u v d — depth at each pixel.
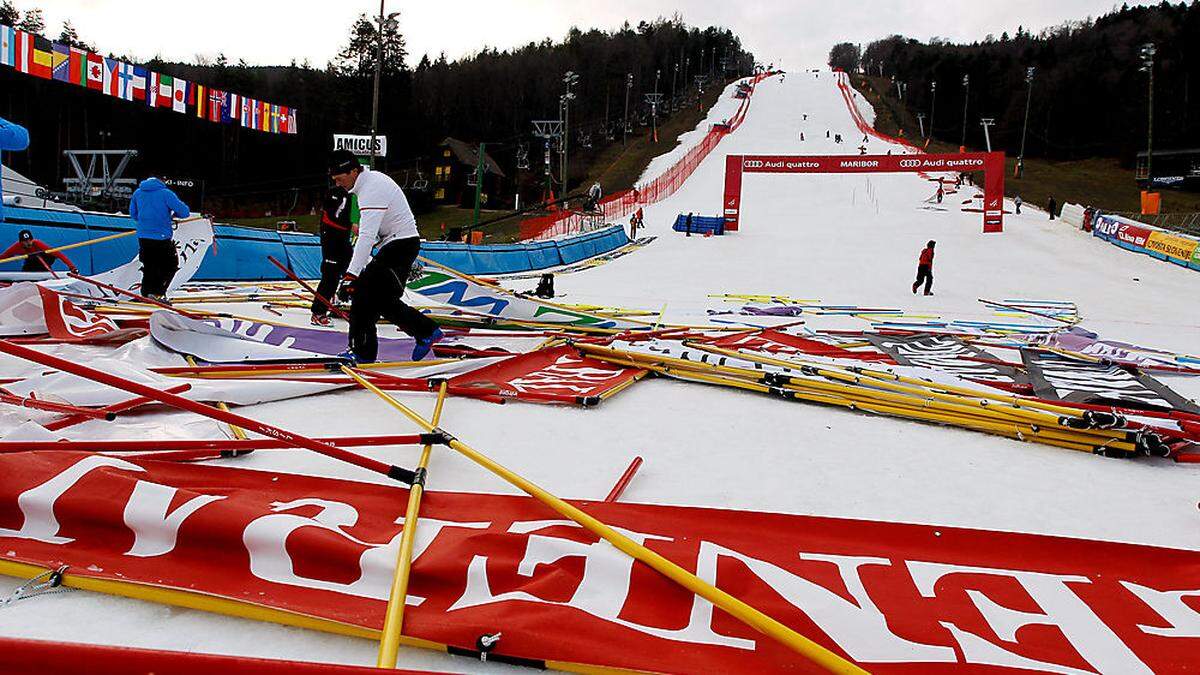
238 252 11.68
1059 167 71.62
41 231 8.55
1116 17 97.56
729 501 2.49
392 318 4.55
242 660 1.12
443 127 82.75
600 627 1.53
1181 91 67.25
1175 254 21.39
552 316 6.63
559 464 2.80
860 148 58.31
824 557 1.88
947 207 38.00
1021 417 3.57
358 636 1.52
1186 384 5.77
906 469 2.99
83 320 4.89
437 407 3.26
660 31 120.19
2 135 7.48
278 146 59.12
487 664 1.47
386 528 1.92
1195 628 1.64
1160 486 2.92
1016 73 82.81
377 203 4.31
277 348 4.67
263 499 2.02
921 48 110.75
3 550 1.75
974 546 1.97
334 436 3.01
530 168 73.69
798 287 16.70
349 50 67.44
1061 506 2.63
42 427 2.42
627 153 72.19
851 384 4.34
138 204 6.61
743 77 130.12
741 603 1.49
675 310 11.08
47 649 1.07
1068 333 8.24
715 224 29.25
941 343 7.57
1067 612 1.68
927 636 1.55
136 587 1.63
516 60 89.94
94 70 13.89
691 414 3.76
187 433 2.75
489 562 1.71
